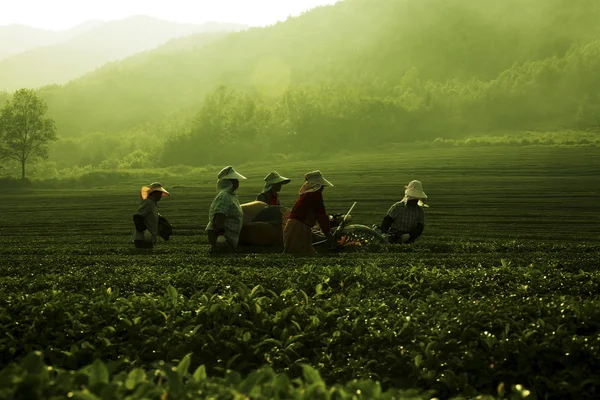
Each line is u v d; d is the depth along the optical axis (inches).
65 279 467.8
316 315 337.4
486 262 567.2
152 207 709.3
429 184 1979.6
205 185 2373.3
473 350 285.6
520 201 1470.2
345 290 422.0
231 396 182.2
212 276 463.2
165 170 3580.2
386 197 1627.7
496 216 1186.0
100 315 343.6
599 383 259.1
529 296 401.1
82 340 320.2
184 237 861.2
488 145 4020.7
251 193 1883.6
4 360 313.9
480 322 316.2
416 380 273.0
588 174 2228.1
